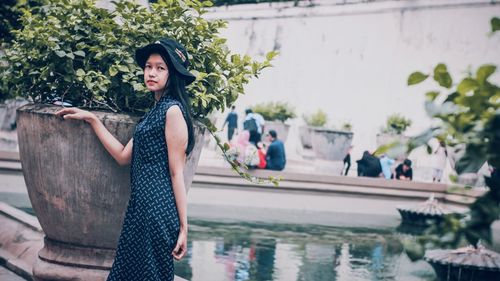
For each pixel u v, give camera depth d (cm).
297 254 645
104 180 320
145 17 353
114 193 322
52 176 324
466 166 129
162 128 277
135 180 280
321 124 1734
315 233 811
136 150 283
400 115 1816
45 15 375
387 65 1858
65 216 330
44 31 344
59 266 339
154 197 273
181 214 277
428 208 980
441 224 133
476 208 130
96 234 332
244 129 1336
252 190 1086
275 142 1177
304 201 1106
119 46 343
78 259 338
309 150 1700
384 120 1853
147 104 345
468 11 1686
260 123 1367
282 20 2105
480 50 1658
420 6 1789
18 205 810
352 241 768
